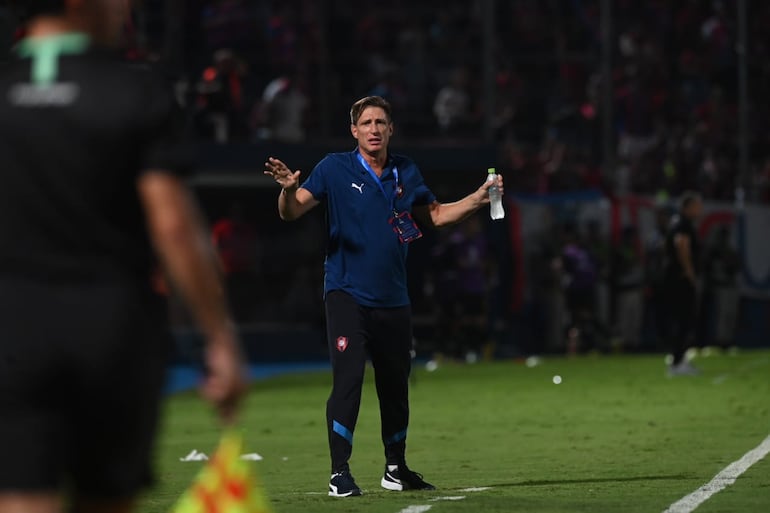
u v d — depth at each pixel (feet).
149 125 41.22
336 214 102.78
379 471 121.70
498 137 378.12
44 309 40.37
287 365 332.80
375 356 103.60
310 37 382.01
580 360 301.84
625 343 340.39
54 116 40.91
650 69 399.85
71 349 40.32
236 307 353.72
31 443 39.88
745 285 357.41
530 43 400.06
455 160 338.13
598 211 345.10
